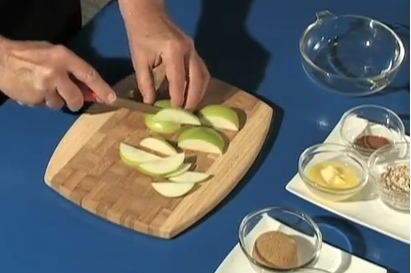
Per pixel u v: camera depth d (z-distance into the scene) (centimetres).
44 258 124
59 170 134
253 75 154
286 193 134
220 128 142
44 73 137
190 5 168
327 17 162
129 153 136
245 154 137
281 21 165
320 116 146
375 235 127
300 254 123
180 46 147
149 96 144
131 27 151
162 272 123
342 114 147
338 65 155
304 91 151
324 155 138
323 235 127
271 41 161
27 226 128
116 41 160
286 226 127
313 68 151
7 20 183
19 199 132
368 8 169
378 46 159
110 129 141
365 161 137
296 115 147
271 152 140
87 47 159
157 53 149
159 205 129
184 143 138
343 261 123
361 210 130
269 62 157
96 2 267
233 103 147
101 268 123
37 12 187
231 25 164
